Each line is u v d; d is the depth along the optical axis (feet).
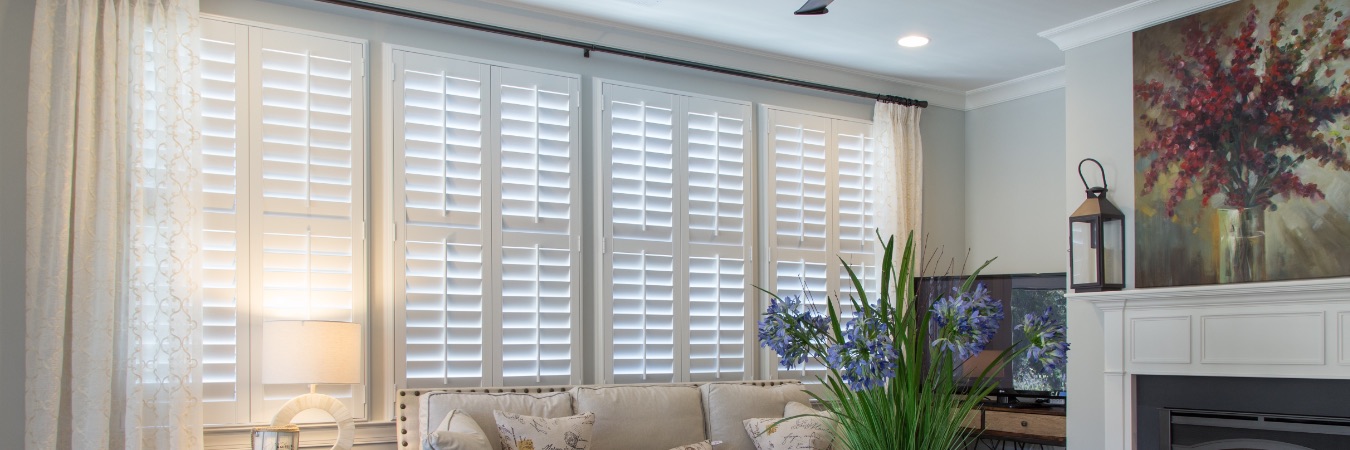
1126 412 14.74
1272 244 13.37
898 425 7.09
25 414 11.59
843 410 7.75
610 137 16.07
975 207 20.16
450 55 14.78
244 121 13.23
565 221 15.47
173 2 12.50
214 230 12.96
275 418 12.44
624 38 16.30
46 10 11.79
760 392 15.46
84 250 11.68
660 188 16.48
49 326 11.41
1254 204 13.60
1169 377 14.39
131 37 12.30
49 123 11.73
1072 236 15.46
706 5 15.14
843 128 18.74
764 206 17.57
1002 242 19.53
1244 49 13.92
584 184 15.88
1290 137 13.32
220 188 13.02
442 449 10.86
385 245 14.07
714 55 17.24
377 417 13.88
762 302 17.43
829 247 18.21
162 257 12.14
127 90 12.14
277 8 13.69
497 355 14.75
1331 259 12.76
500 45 15.37
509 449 12.65
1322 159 12.97
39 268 11.52
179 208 12.29
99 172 11.84
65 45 11.82
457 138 14.70
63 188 11.62
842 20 15.84
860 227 18.66
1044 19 15.69
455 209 14.60
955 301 7.39
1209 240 14.05
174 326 12.08
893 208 18.70
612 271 15.94
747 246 17.35
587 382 15.65
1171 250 14.47
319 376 12.19
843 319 18.16
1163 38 14.85
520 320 14.98
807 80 18.37
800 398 15.71
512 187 15.07
